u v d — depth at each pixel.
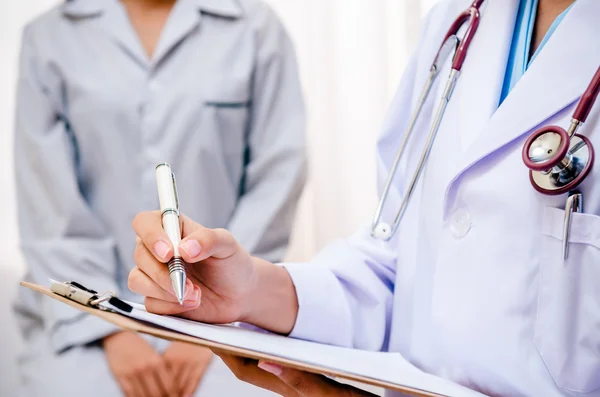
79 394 1.09
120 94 1.28
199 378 1.11
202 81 1.30
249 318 0.59
